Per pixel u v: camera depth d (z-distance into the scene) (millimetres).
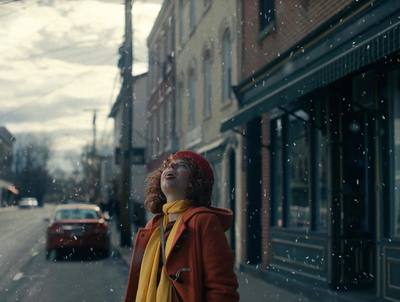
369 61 7145
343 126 9867
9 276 13344
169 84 26031
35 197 89688
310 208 10805
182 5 23656
